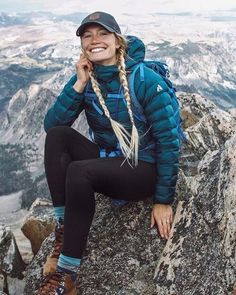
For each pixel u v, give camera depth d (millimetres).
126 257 2041
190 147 3129
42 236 2947
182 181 2160
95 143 2090
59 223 1977
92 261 2078
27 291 2271
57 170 1962
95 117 1964
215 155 2191
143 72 1849
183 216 1981
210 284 1673
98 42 1845
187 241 1881
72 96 1963
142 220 2092
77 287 2039
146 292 1924
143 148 1908
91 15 1858
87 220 1790
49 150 1982
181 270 1823
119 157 1903
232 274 1611
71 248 1774
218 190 1893
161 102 1837
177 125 1929
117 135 1872
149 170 1912
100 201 2299
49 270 1954
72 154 2037
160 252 2006
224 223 1758
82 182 1784
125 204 2154
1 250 2750
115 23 1861
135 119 1883
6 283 2672
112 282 2004
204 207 1903
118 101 1871
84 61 1916
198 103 3770
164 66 1973
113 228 2131
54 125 2047
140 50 1907
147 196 1995
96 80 1902
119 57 1847
